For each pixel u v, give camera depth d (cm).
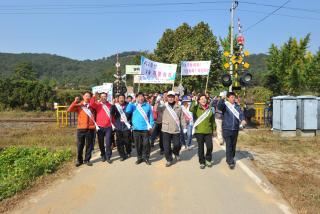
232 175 891
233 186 793
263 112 2123
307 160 1114
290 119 1614
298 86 3322
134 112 1020
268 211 641
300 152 1241
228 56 1883
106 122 1034
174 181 830
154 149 1278
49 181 841
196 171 930
